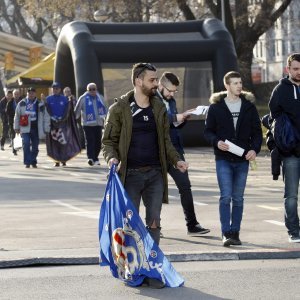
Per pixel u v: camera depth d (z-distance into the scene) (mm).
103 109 35094
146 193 13367
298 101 15906
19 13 102188
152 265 12648
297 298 11992
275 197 23453
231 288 12672
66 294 12438
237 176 15906
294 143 15906
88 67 43094
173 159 13266
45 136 34906
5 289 12805
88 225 18734
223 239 15906
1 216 20297
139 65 13188
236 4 71062
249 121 15828
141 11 74375
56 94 35000
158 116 13195
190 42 43875
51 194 24859
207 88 44188
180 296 12227
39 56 76375
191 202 17188
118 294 12391
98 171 32594
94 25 46000
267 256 15016
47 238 16984
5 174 31703
